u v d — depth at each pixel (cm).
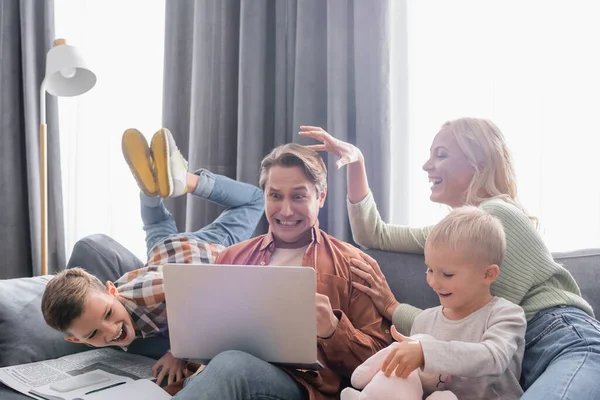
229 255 145
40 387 128
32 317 152
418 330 119
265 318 110
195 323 115
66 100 259
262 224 204
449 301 110
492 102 178
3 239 251
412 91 186
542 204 174
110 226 252
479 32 181
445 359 96
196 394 100
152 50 246
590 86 170
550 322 111
